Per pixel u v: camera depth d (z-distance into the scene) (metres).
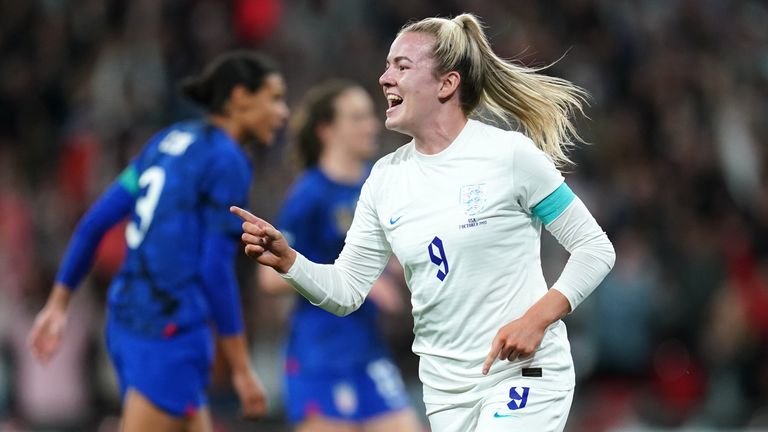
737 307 36.94
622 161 45.31
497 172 14.08
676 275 39.34
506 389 14.02
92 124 42.94
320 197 23.75
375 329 23.77
